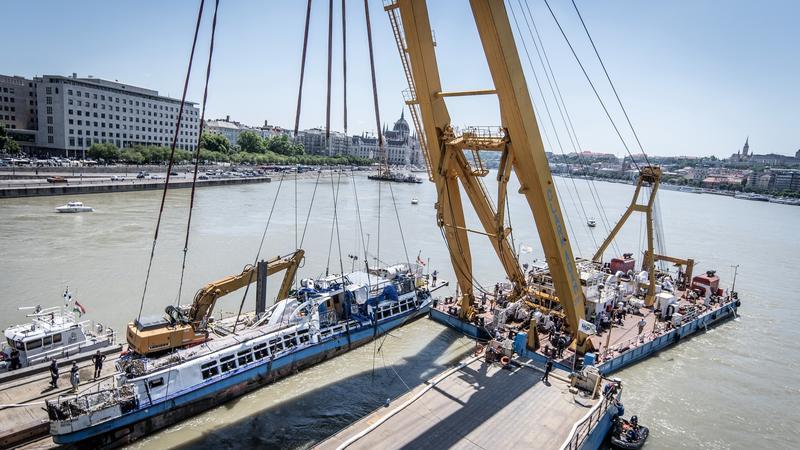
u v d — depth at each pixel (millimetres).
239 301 53906
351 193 184625
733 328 53688
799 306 64500
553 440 24312
